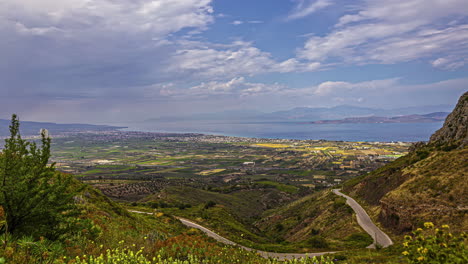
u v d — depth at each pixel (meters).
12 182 7.50
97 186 173.75
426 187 58.75
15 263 5.59
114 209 37.16
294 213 122.69
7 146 7.66
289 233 98.00
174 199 127.31
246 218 134.88
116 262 7.10
